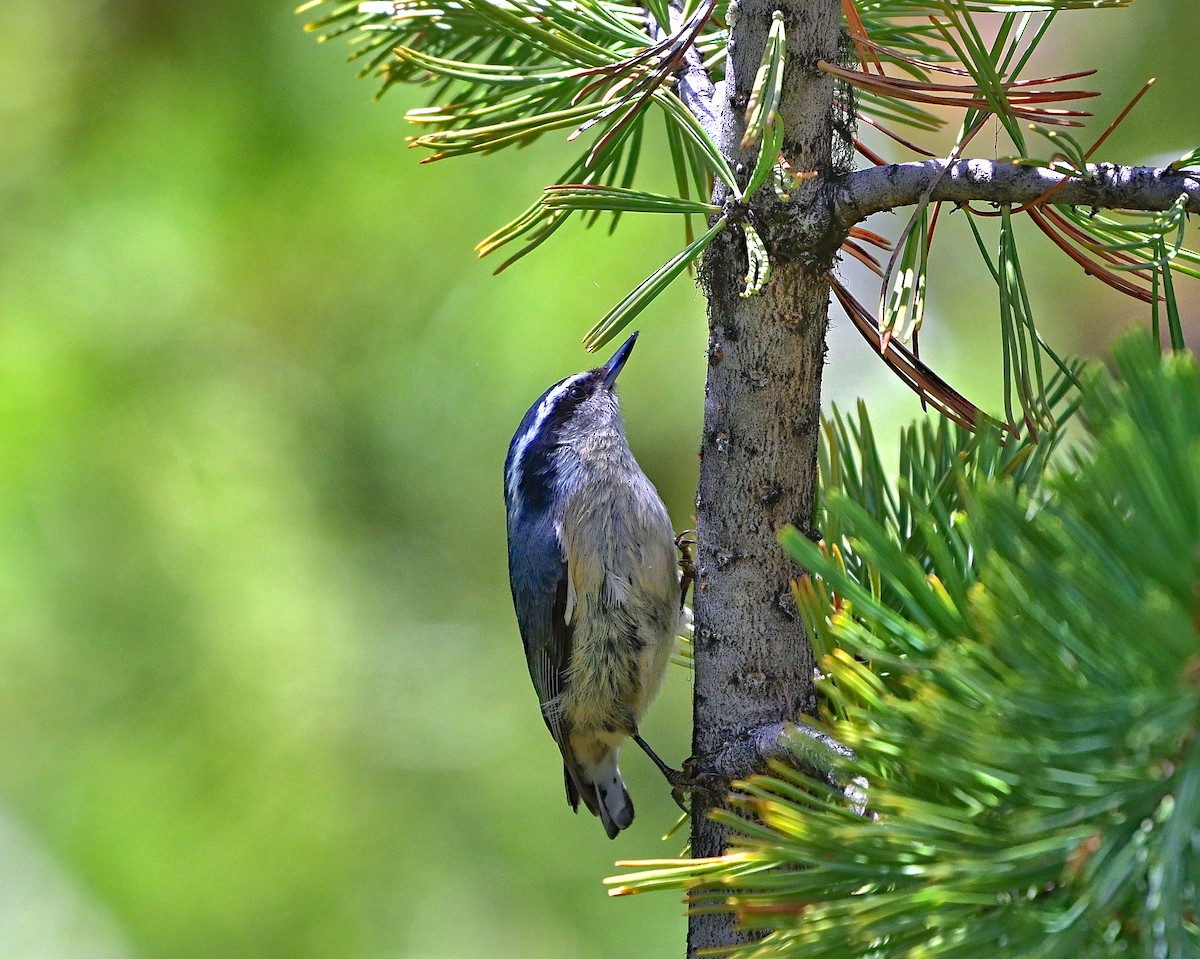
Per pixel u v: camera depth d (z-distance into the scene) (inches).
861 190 159.9
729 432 169.8
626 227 365.7
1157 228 153.3
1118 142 372.8
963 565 132.0
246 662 369.1
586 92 172.2
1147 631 87.7
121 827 359.3
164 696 366.0
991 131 376.8
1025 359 157.8
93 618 361.7
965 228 411.5
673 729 440.1
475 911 371.9
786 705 169.6
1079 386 156.9
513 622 394.0
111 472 361.1
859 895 116.8
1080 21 375.9
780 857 117.8
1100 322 403.9
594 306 365.7
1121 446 88.5
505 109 191.2
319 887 360.8
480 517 387.2
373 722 379.9
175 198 358.9
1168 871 87.8
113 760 363.3
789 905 117.1
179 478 365.4
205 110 356.8
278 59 352.2
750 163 161.2
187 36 352.2
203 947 352.2
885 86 154.9
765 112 140.6
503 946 370.0
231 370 369.4
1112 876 93.2
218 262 362.6
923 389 175.9
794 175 150.7
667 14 191.6
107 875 354.0
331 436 376.5
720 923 162.2
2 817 355.9
